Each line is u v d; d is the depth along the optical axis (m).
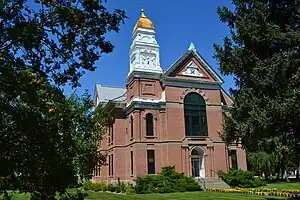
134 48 42.50
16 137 7.81
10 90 7.50
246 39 15.94
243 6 16.77
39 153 8.18
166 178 34.94
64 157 8.98
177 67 42.41
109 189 39.38
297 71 13.91
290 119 14.30
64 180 8.86
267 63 14.91
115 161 43.19
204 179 39.50
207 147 41.50
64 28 9.26
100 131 20.72
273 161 49.91
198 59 43.50
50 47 9.22
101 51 9.95
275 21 15.72
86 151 18.41
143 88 41.25
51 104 8.49
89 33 9.60
